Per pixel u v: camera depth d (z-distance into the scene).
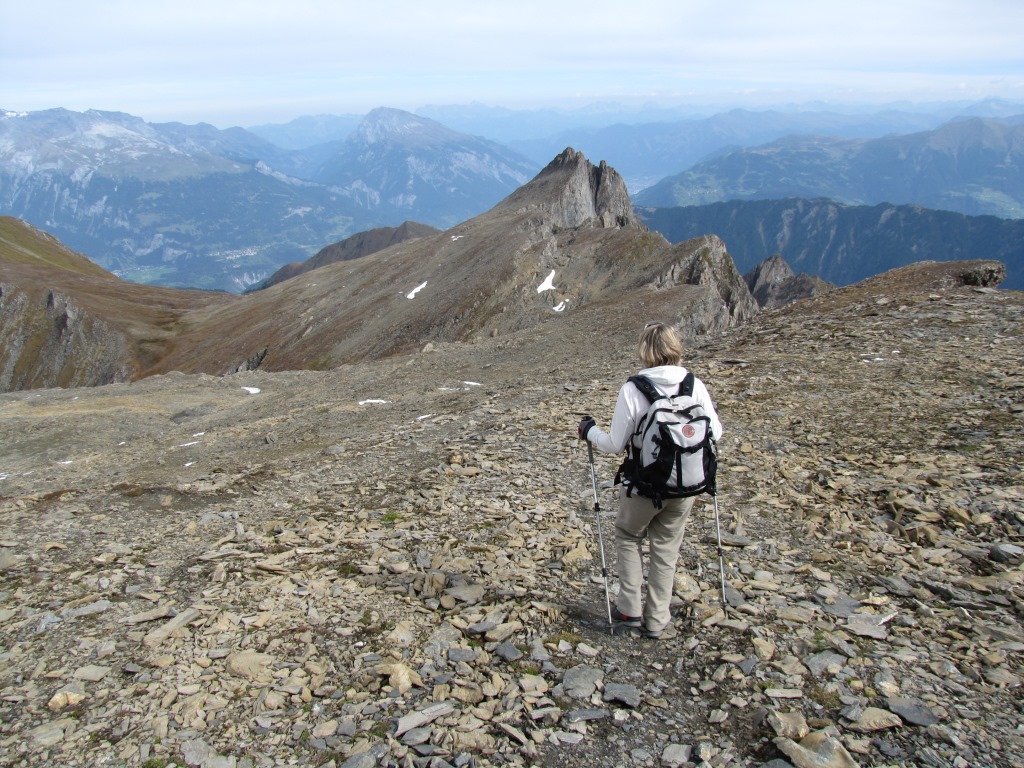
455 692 5.61
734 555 8.12
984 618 6.33
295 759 4.88
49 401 45.44
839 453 11.47
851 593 7.05
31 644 6.76
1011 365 14.93
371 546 9.02
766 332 23.86
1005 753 4.51
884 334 19.61
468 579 7.82
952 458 10.45
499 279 109.12
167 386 47.91
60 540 10.68
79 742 5.12
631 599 6.43
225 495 13.19
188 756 4.91
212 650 6.40
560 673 5.89
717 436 5.91
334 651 6.33
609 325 48.50
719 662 5.91
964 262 30.06
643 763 4.75
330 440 20.62
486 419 17.62
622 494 6.10
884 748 4.67
